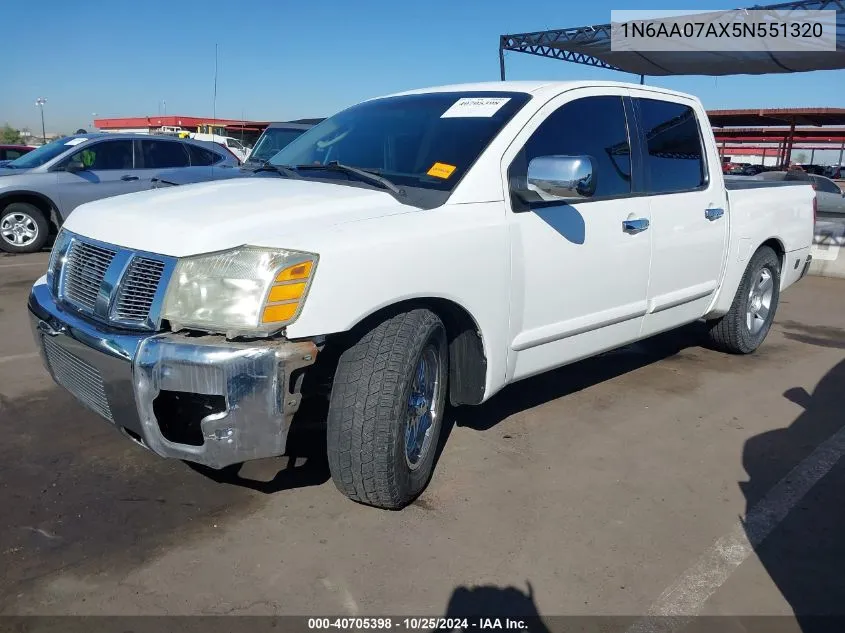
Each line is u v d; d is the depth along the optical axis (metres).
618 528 3.08
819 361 5.66
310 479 3.41
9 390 4.43
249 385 2.54
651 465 3.68
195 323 2.61
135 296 2.72
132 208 3.04
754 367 5.45
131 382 2.64
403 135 3.74
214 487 3.30
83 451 3.62
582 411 4.39
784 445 3.98
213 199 3.07
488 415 4.27
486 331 3.28
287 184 3.40
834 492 3.46
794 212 5.84
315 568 2.74
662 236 4.29
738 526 3.13
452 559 2.82
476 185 3.27
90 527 2.96
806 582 2.75
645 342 6.05
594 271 3.83
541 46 11.38
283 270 2.58
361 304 2.73
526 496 3.32
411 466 3.14
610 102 4.11
